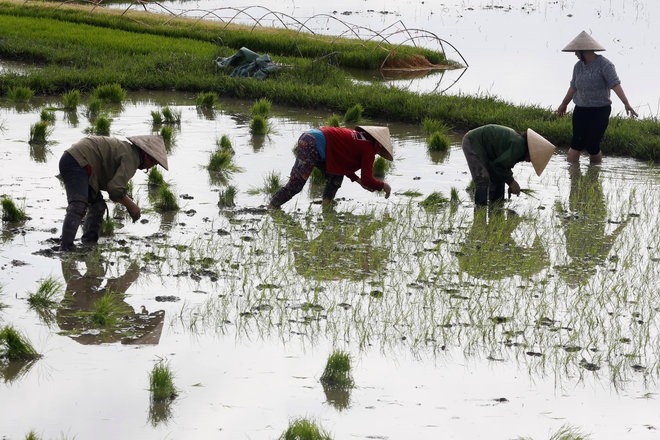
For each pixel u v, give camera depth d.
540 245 19.16
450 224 20.30
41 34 47.81
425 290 16.23
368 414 11.71
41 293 15.11
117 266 16.95
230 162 25.50
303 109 35.53
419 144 29.80
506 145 21.22
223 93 37.75
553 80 45.34
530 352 13.73
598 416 11.84
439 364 13.34
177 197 22.09
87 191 17.55
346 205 22.05
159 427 11.17
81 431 10.98
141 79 38.03
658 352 13.86
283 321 14.67
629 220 21.33
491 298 15.91
